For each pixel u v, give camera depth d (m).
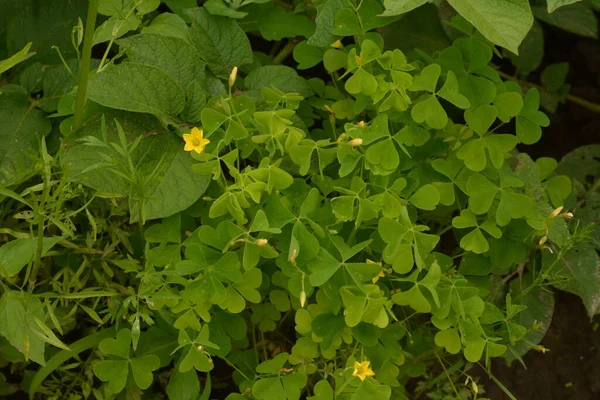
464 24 0.62
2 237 0.61
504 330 0.62
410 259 0.57
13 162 0.61
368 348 0.60
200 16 0.63
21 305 0.55
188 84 0.62
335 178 0.63
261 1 0.64
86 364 0.61
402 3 0.56
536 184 0.64
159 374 0.63
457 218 0.61
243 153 0.60
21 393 0.64
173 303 0.57
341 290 0.57
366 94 0.60
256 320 0.62
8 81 0.64
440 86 0.63
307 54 0.64
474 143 0.60
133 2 0.62
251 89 0.64
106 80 0.59
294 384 0.58
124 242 0.59
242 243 0.58
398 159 0.59
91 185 0.57
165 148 0.60
